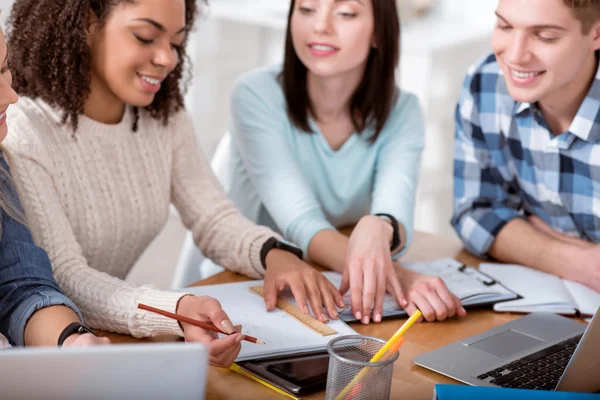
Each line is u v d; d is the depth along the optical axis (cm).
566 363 116
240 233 152
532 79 139
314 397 102
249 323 120
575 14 132
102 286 122
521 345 122
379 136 181
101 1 130
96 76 139
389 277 137
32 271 112
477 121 169
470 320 134
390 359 93
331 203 185
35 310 108
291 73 175
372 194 185
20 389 70
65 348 70
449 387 88
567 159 158
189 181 161
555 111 155
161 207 155
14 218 115
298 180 170
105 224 142
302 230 161
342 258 150
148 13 130
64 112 136
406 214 167
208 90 363
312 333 119
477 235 167
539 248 157
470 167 174
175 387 74
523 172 167
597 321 92
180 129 160
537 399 88
